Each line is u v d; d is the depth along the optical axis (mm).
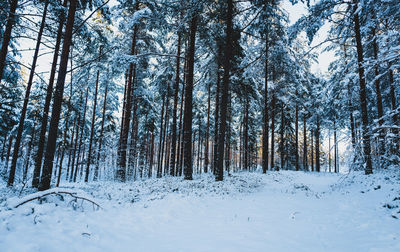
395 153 5273
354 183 10375
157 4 13156
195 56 17062
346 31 13266
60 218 4438
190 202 7145
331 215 6117
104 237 4211
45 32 10562
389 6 7664
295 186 11945
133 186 10383
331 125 16625
